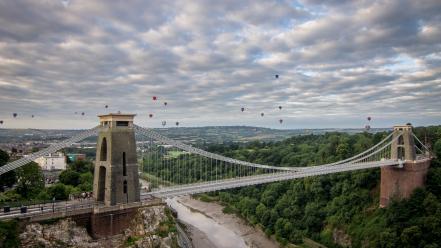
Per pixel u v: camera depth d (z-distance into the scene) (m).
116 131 44.31
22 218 36.91
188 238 71.81
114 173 43.47
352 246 68.62
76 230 39.84
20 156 89.38
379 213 72.25
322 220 78.69
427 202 66.12
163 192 51.59
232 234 79.94
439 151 83.12
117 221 42.53
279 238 74.56
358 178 81.00
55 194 62.78
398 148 80.25
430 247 57.03
